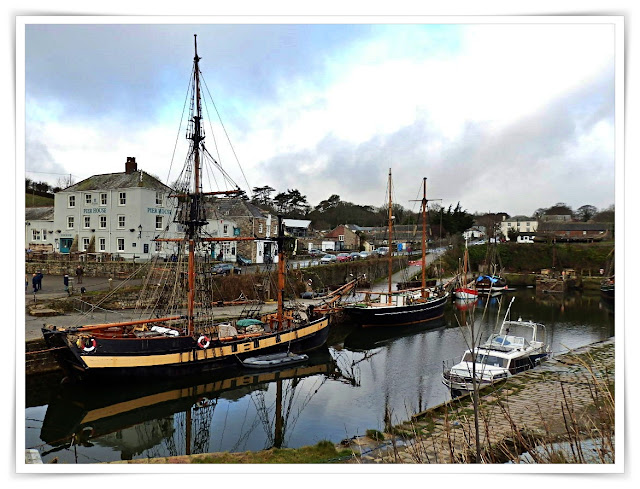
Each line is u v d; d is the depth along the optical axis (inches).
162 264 1157.7
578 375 525.0
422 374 739.4
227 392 655.1
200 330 773.3
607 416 233.3
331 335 1072.2
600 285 1882.4
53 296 895.7
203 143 733.9
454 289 1711.4
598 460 247.4
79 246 1422.2
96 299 903.1
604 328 1148.5
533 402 425.4
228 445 474.9
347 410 566.3
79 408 577.9
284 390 658.8
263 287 1183.6
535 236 2792.8
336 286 1598.2
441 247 2918.3
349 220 3843.5
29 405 577.0
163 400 619.2
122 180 1424.7
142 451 466.6
